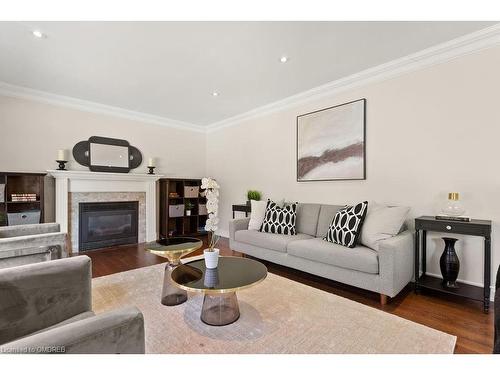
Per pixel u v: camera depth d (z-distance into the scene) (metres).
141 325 0.91
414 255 2.54
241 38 2.36
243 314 2.00
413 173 2.74
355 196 3.21
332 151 3.43
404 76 2.80
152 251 2.35
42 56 2.70
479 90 2.34
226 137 5.13
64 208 3.80
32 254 1.96
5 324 1.16
